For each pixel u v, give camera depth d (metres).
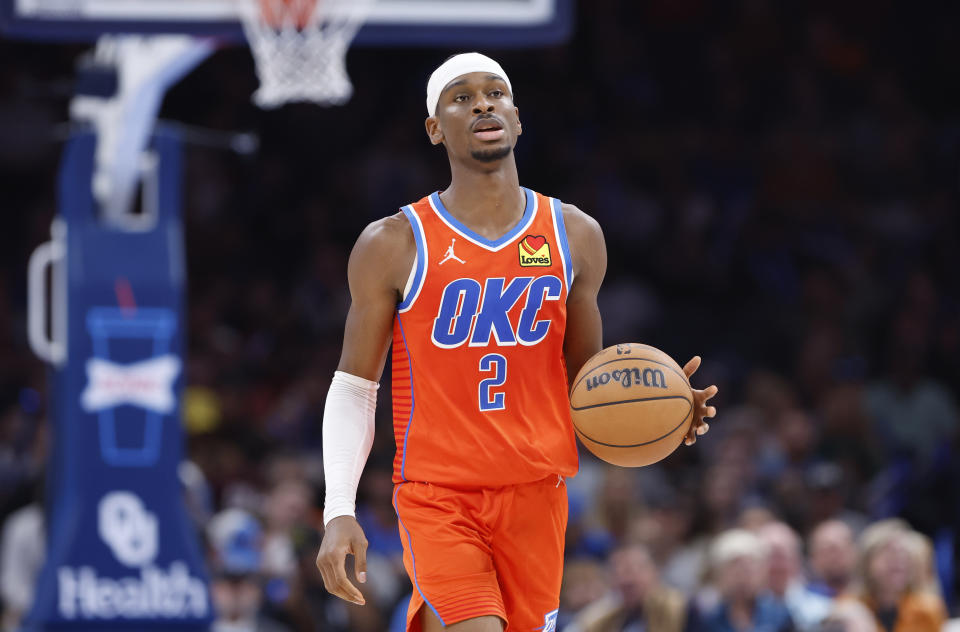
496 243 11.73
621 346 12.03
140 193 34.41
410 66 48.19
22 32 21.62
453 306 11.63
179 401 22.69
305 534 26.42
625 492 29.69
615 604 24.80
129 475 22.42
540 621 11.96
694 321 42.62
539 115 48.03
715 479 29.94
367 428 12.02
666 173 46.44
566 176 46.59
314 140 46.62
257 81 47.34
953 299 43.75
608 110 48.53
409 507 11.76
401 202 45.66
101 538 22.23
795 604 24.38
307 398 36.28
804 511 29.50
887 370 39.97
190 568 22.39
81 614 22.08
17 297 42.16
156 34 21.89
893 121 48.09
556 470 11.72
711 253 44.53
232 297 41.66
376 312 11.84
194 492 27.02
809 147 46.94
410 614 11.87
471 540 11.53
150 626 22.25
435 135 12.16
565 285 11.84
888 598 23.77
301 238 44.50
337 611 26.06
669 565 28.47
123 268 22.66
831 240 45.09
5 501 31.55
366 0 22.45
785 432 33.78
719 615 24.12
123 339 22.55
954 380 40.06
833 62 49.41
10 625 26.27
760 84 48.94
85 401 22.42
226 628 24.92
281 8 22.23
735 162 46.97
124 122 22.78
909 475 32.47
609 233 44.97
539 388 11.77
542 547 11.83
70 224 22.73
